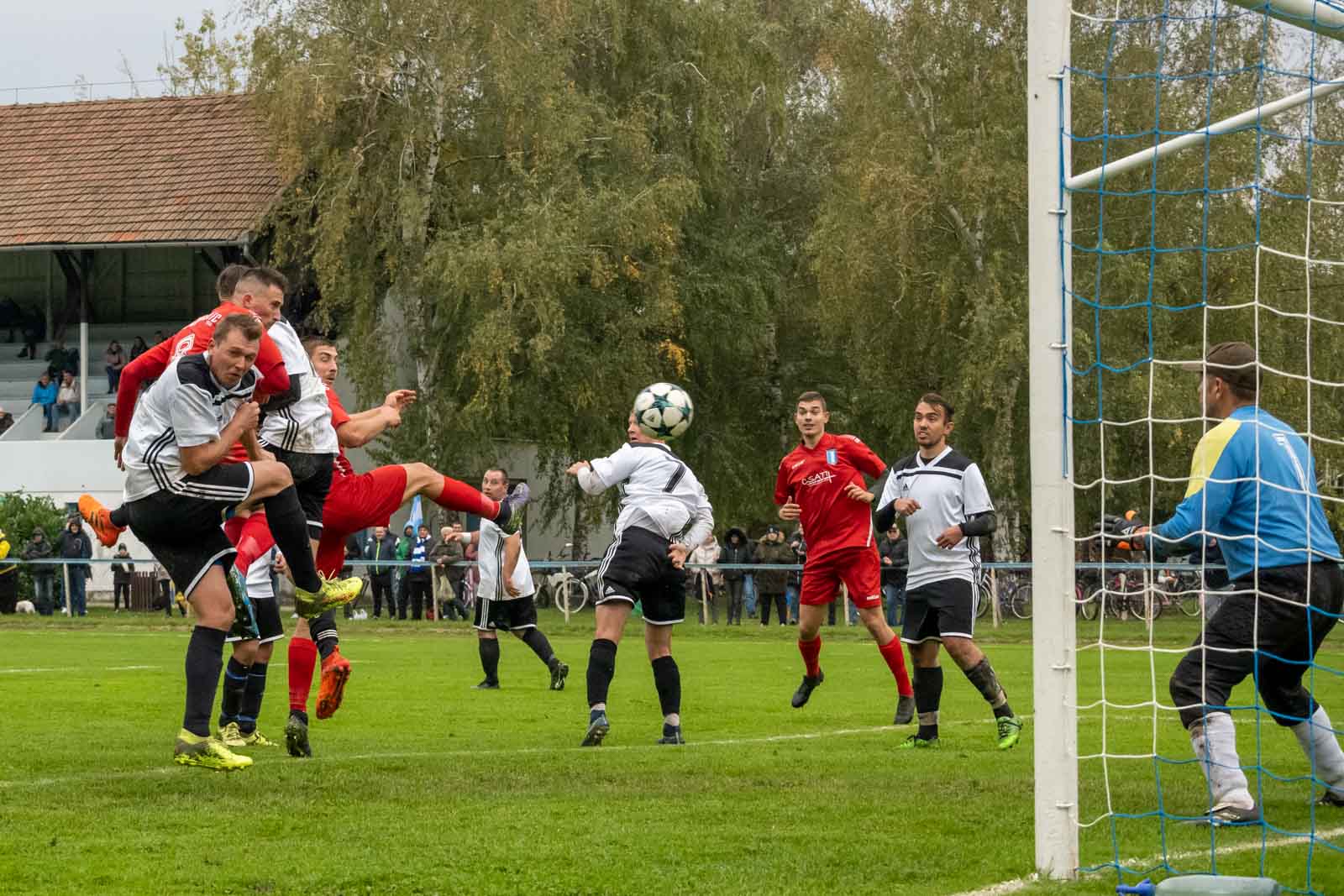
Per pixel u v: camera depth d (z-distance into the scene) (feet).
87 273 145.07
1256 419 26.13
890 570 99.55
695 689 53.62
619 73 142.41
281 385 30.81
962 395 124.16
